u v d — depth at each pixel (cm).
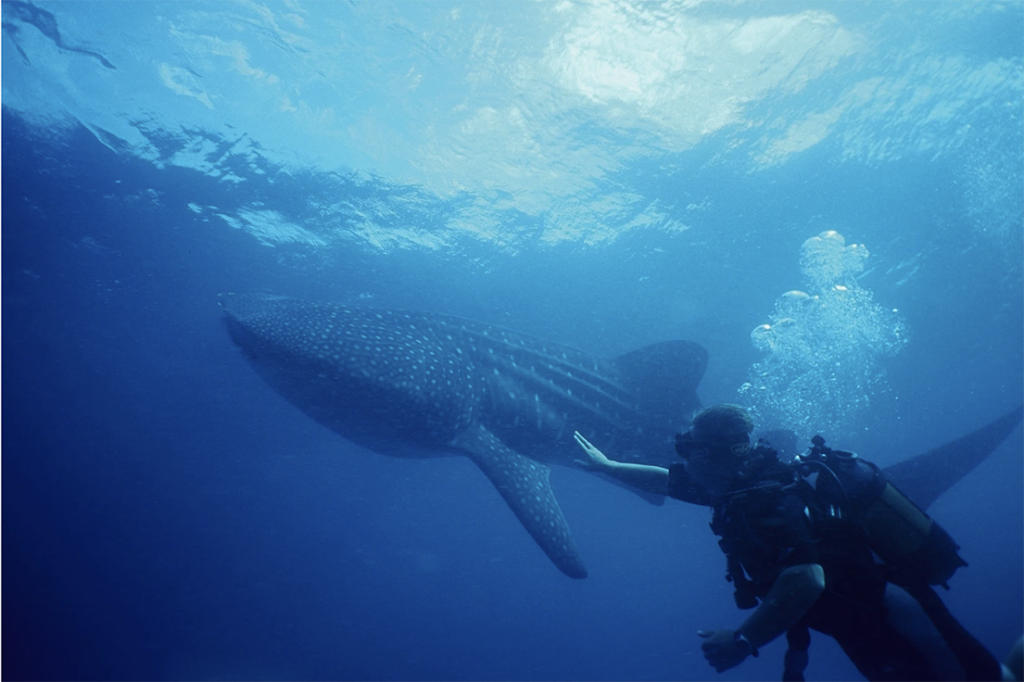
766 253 1515
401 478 3828
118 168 1380
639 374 830
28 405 2888
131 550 7612
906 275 1695
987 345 2206
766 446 261
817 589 220
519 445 787
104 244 1650
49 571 4312
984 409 2980
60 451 3725
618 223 1466
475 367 769
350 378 671
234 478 4397
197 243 1612
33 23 1063
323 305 752
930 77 1301
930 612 255
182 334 2192
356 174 1375
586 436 798
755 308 1633
